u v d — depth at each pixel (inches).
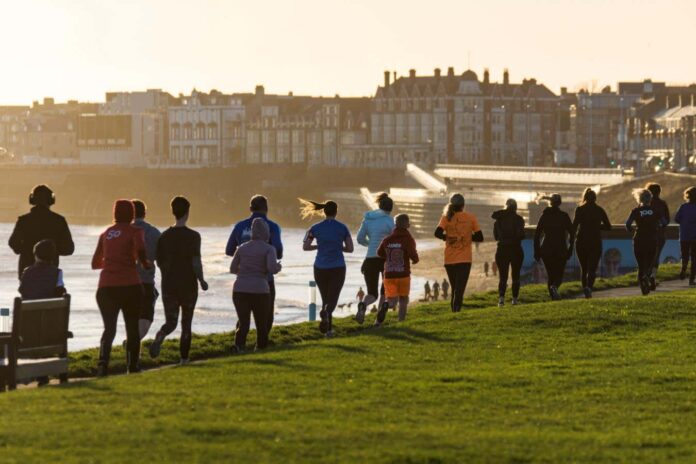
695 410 2119.8
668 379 2396.7
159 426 1908.2
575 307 3432.6
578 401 2188.7
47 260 2605.8
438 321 3289.9
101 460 1697.8
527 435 1893.5
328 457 1731.1
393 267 3348.9
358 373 2458.2
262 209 2974.9
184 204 2736.2
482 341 2952.8
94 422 1946.4
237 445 1793.8
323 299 3191.4
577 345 2881.4
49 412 2036.2
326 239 3174.2
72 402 2130.9
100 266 2593.5
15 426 1910.7
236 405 2101.4
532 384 2346.2
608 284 4411.9
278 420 1984.5
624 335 3051.2
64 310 2433.6
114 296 2561.5
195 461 1700.3
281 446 1787.6
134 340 2588.6
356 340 2982.3
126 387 2292.1
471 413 2075.5
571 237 3806.6
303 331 3368.6
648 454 1784.0
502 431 1932.8
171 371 2503.7
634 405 2155.5
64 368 2432.3
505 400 2188.7
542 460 1743.4
